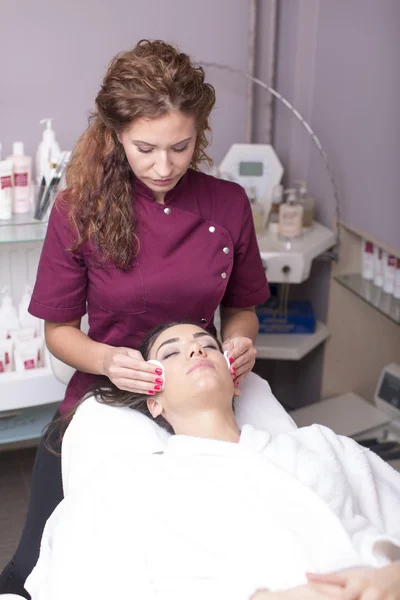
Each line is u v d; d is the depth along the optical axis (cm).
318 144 254
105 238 162
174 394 157
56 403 258
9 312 236
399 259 246
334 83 265
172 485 143
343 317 284
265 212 270
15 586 163
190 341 162
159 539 136
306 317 278
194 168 175
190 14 262
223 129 282
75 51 251
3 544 235
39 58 248
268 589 127
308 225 274
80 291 173
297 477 145
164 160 146
